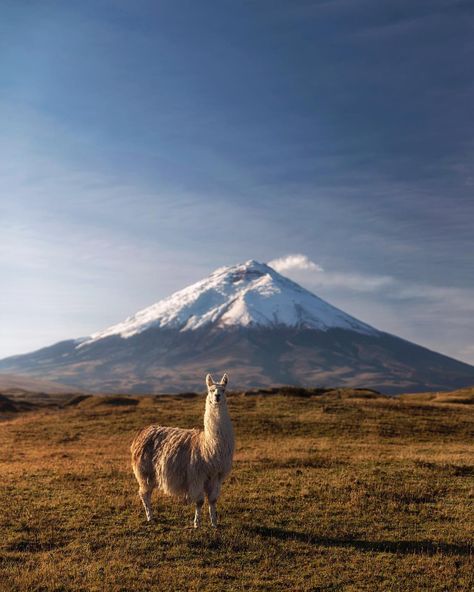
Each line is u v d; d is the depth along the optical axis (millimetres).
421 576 12711
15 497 19266
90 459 30297
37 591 11781
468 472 23594
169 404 64688
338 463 26344
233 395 72375
